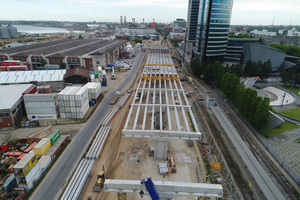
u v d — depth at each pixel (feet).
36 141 154.71
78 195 110.52
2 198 108.78
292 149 162.20
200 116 220.43
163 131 131.34
